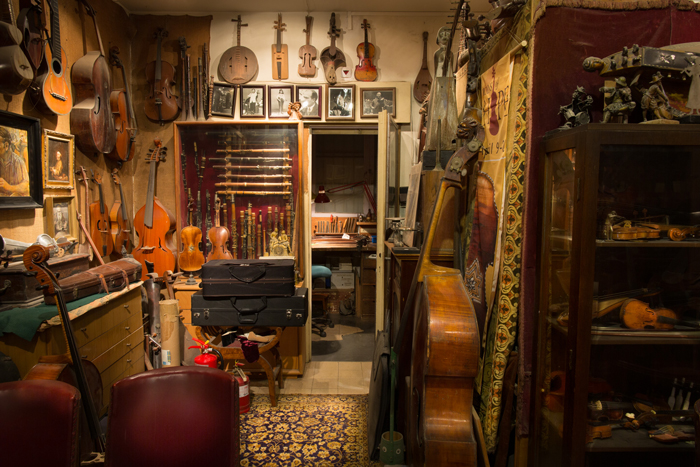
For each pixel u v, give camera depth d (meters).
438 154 2.39
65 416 1.39
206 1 3.61
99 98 3.07
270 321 3.04
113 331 2.66
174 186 3.84
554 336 1.67
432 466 1.67
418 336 1.90
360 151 6.16
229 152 3.78
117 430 1.47
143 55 3.80
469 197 2.42
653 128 1.40
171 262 3.60
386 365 2.43
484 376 2.06
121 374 2.77
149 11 3.79
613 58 1.53
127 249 3.66
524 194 1.77
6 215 2.38
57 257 2.65
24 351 2.05
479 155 2.27
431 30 3.90
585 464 1.60
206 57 3.77
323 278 5.80
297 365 3.52
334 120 3.87
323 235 5.83
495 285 1.97
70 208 2.93
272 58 3.86
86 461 1.80
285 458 2.45
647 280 1.56
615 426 1.57
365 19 3.85
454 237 2.41
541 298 1.73
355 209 6.24
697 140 1.40
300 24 3.87
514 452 1.93
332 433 2.72
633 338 1.50
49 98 2.62
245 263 3.06
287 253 3.81
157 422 1.49
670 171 1.48
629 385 1.65
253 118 3.84
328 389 3.37
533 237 1.77
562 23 1.70
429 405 1.72
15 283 2.15
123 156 3.49
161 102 3.70
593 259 1.44
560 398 1.62
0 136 2.28
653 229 1.46
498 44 2.13
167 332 3.19
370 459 2.44
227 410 1.52
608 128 1.40
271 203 3.83
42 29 2.50
